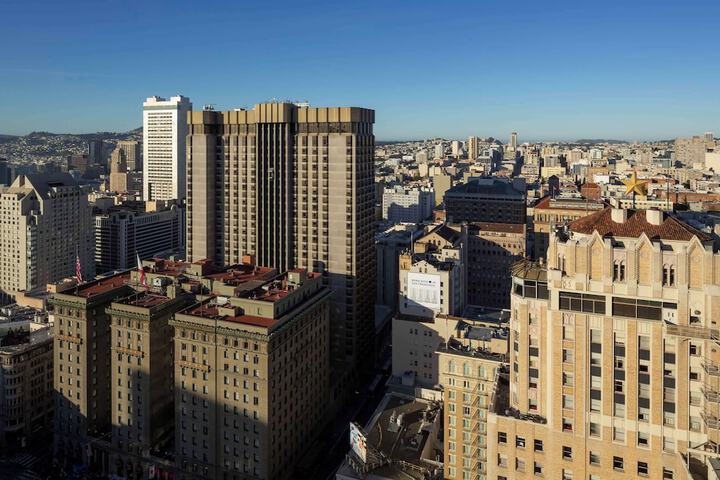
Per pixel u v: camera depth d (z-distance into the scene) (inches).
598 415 4121.6
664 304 3902.6
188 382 7234.3
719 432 3698.3
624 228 4205.2
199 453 7234.3
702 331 3767.2
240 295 7608.3
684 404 3863.2
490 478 4515.3
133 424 7667.3
